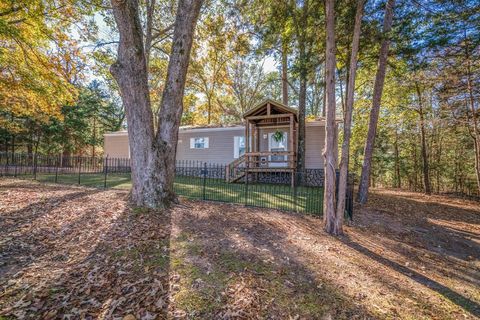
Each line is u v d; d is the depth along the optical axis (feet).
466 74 33.45
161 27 44.37
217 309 8.58
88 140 75.87
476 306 10.30
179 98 20.22
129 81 18.57
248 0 35.70
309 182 38.47
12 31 29.99
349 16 27.20
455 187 55.62
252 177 42.01
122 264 11.07
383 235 18.67
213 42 53.36
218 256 12.41
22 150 69.05
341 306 9.30
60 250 12.25
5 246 12.33
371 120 29.76
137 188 19.29
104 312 8.09
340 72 38.06
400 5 25.75
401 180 67.10
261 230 16.92
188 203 22.07
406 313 9.30
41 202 19.70
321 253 14.02
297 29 33.94
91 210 17.87
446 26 25.29
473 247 18.10
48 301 8.55
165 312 8.27
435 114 43.93
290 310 8.85
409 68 30.48
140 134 19.07
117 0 16.87
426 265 14.20
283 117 38.70
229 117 97.60
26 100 41.55
